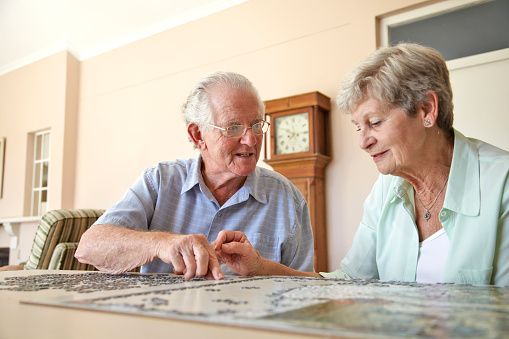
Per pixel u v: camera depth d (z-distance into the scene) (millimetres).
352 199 2980
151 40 4410
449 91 1020
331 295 610
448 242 1050
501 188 958
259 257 1104
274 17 3545
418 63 981
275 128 3086
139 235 1102
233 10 3812
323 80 3240
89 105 4887
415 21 3008
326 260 3010
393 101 984
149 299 577
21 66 5496
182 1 4027
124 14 4406
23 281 858
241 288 706
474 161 1012
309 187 2920
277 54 3502
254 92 1409
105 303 546
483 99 2703
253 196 1472
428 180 1074
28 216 5188
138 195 1434
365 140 1047
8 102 5629
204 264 927
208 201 1467
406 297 588
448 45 2881
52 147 4973
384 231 1172
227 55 3814
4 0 4828
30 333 400
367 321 414
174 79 4207
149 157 4324
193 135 1469
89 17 4590
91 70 4922
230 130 1354
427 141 1033
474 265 976
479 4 2787
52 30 4926
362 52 3080
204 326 415
